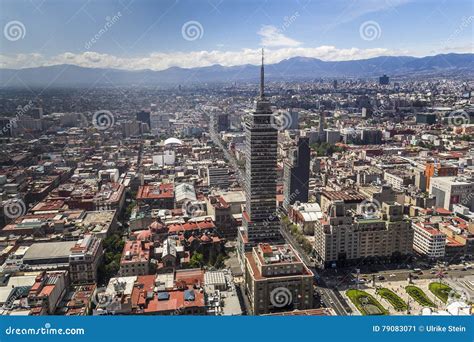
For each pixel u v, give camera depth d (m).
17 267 196.62
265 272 177.62
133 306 152.62
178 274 188.50
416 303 184.75
